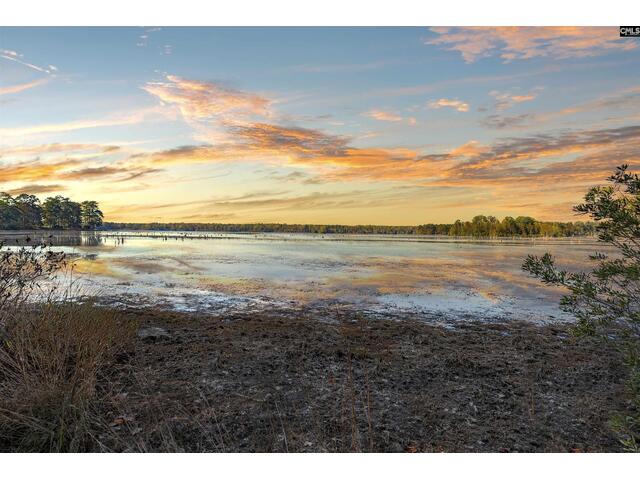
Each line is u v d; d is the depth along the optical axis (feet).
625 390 16.61
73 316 20.13
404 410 14.61
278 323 28.30
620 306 10.64
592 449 12.07
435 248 159.74
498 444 12.31
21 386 13.52
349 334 25.43
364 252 126.93
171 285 47.55
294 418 13.73
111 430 12.21
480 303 37.88
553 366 19.77
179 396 15.07
